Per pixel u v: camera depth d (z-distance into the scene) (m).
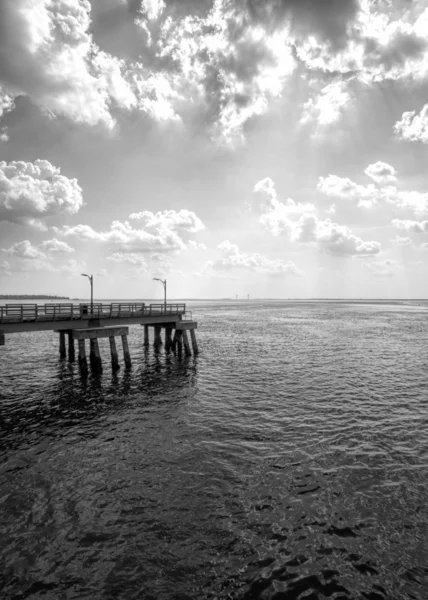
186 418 16.91
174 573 7.41
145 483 10.94
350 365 29.27
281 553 7.95
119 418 17.03
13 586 7.05
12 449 13.53
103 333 26.80
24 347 41.50
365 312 125.38
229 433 14.98
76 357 33.62
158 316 33.56
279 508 9.61
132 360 31.86
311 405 18.67
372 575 7.32
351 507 9.62
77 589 7.00
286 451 13.16
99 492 10.44
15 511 9.48
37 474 11.55
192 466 12.05
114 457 12.80
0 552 7.94
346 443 13.86
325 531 8.66
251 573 7.41
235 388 22.30
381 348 38.47
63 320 26.23
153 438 14.53
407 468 11.81
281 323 74.19
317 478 11.19
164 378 25.08
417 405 18.62
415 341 44.31
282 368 28.19
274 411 17.77
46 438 14.62
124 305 32.31
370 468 11.82
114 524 8.95
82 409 18.47
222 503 9.85
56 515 9.31
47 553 7.94
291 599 6.78
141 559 7.79
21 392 21.73
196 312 127.19
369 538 8.40
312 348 38.56
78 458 12.73
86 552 7.98
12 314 24.11
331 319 87.06
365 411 17.69
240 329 60.66
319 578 7.26
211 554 7.94
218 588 7.03
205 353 35.44
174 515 9.33
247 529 8.76
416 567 7.50
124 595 6.87
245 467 11.93
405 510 9.47
